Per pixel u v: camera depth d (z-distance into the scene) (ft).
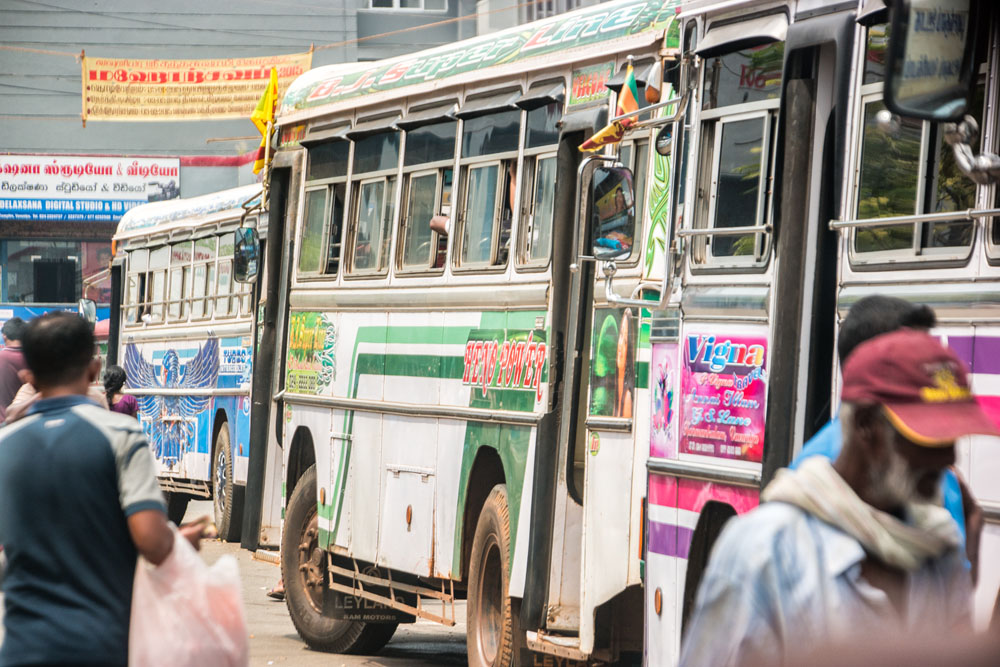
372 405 43.50
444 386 39.63
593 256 28.45
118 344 100.32
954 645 9.85
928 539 11.62
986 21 18.79
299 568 48.55
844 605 11.44
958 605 11.96
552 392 34.40
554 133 35.47
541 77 36.42
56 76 167.02
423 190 41.91
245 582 64.08
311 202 49.78
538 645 33.71
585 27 35.06
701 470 25.13
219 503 78.59
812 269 23.04
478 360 37.99
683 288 26.08
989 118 18.94
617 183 28.09
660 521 26.50
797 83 23.39
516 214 36.88
